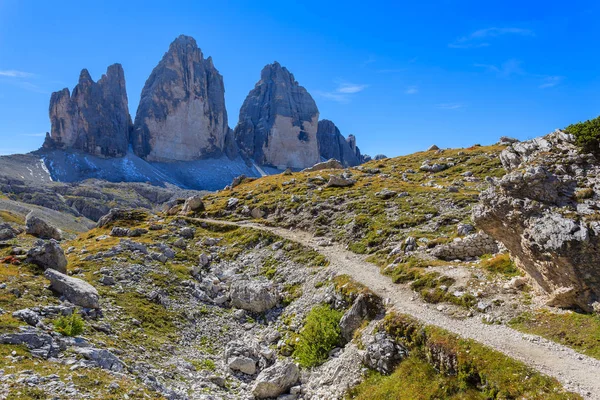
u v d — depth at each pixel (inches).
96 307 1497.3
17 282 1465.3
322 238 2586.1
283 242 2583.7
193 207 3890.3
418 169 4347.9
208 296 2050.9
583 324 1061.1
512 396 921.5
